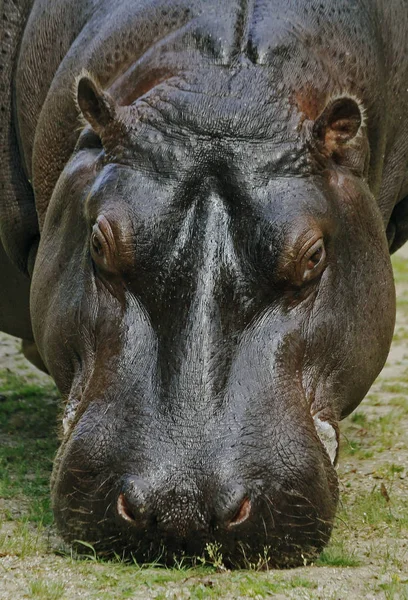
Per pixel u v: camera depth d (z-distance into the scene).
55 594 7.29
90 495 7.77
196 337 7.95
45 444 12.88
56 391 16.28
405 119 11.29
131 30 9.91
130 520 7.54
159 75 9.19
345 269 8.89
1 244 12.16
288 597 7.28
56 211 9.41
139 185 8.30
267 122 8.58
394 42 11.02
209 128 8.45
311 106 9.27
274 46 9.26
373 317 9.18
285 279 8.18
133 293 8.24
